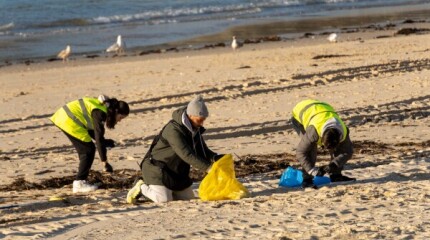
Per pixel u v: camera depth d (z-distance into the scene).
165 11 128.88
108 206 24.19
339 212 19.94
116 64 77.25
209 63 70.75
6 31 110.50
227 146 35.88
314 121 24.00
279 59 69.88
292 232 17.88
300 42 90.69
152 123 43.44
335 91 49.09
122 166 32.94
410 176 25.92
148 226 19.72
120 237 18.66
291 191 24.30
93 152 28.06
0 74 74.31
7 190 29.50
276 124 40.59
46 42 101.19
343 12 129.25
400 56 65.19
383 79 52.53
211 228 18.95
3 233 20.06
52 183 30.41
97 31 110.62
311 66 61.75
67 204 25.66
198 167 23.39
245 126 40.41
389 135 36.81
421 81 50.88
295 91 50.09
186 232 18.69
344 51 73.38
